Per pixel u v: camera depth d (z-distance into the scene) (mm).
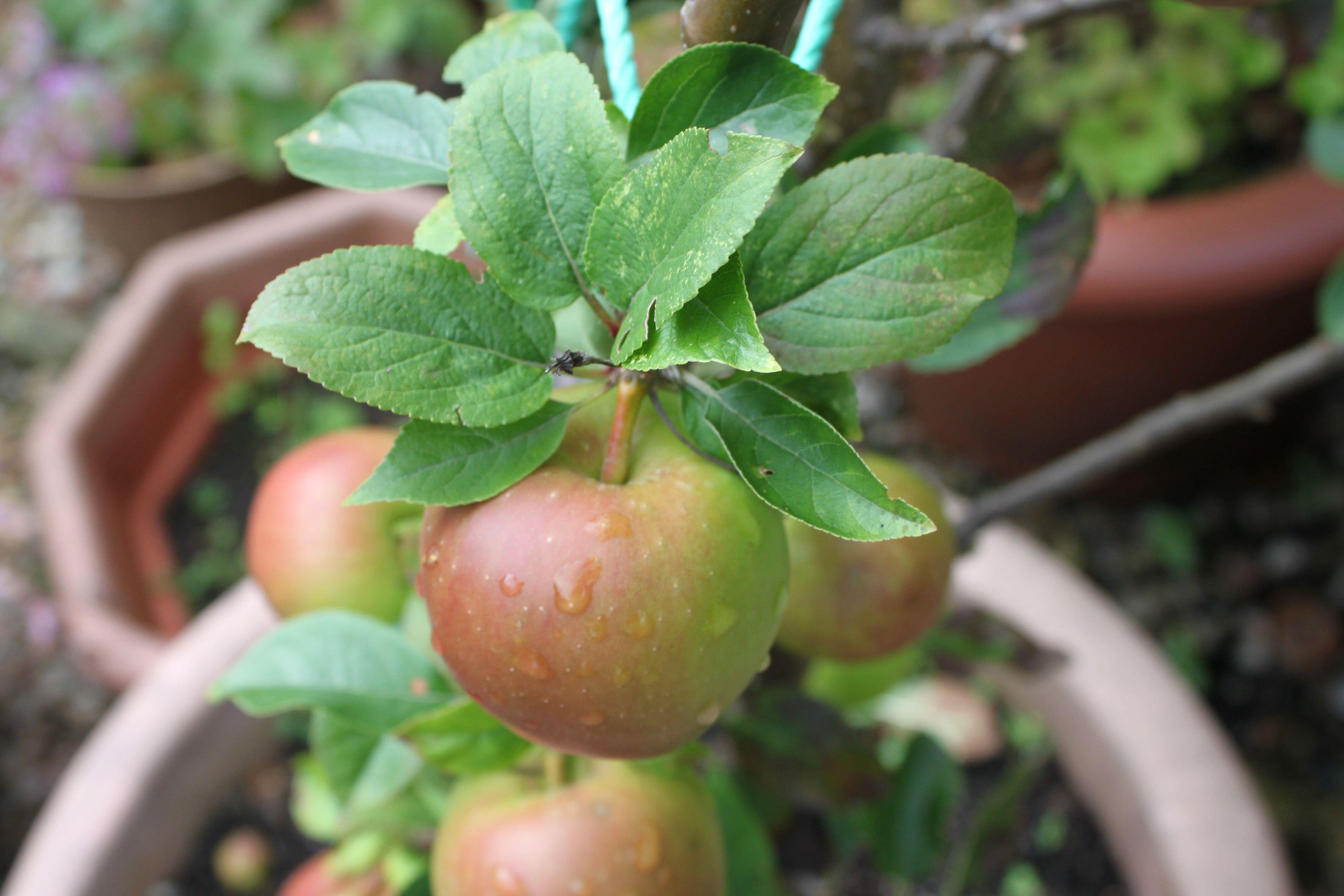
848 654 417
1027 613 695
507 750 381
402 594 419
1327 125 675
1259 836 604
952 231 310
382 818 513
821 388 330
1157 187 1071
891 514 293
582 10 381
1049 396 1022
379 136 348
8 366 1369
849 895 790
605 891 369
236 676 408
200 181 1316
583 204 302
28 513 1220
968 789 864
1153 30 1011
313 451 417
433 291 302
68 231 1486
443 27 1306
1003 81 499
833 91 306
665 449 326
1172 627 1108
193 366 1241
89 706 1125
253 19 1289
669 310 274
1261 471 1183
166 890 879
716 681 313
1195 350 950
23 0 1548
